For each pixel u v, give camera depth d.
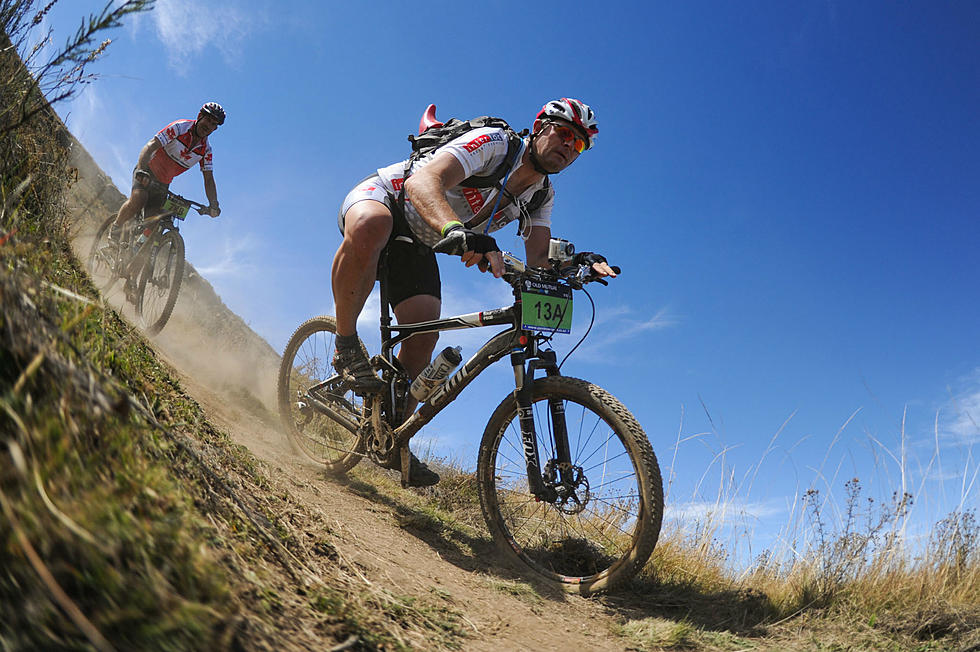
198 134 5.48
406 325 2.97
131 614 0.85
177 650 0.88
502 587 2.29
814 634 2.30
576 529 3.11
